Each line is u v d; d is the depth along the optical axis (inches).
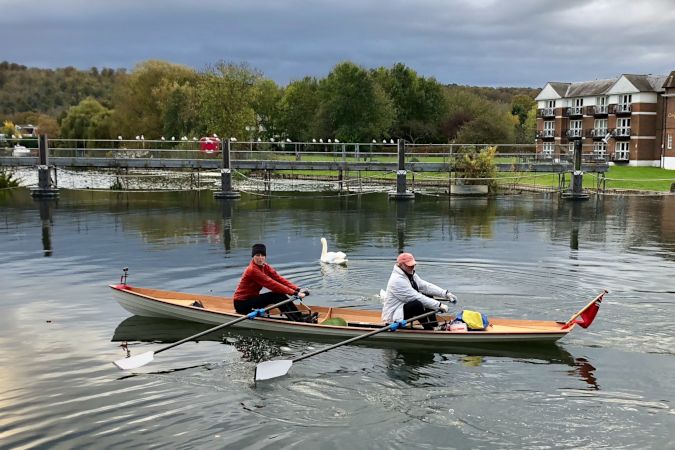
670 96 2343.8
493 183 1412.4
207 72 2139.5
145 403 279.7
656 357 333.7
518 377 309.6
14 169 2167.8
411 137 3083.2
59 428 256.4
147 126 2623.0
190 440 247.4
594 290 472.7
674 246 687.7
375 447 243.3
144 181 1852.9
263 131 2741.1
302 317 386.6
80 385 298.5
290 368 322.3
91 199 1263.5
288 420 264.5
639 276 522.3
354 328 363.6
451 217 978.1
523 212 1052.5
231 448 241.8
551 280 507.5
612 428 257.9
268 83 2758.4
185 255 625.9
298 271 544.4
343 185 1695.4
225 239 737.6
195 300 421.7
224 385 300.5
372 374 315.0
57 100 5565.9
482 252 645.3
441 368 322.7
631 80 2503.7
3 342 357.7
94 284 496.4
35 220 917.8
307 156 1489.9
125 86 2815.0
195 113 2281.0
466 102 3223.4
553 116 3002.0
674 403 279.7
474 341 357.1
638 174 1980.8
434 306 364.2
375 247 679.7
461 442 247.3
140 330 383.6
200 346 355.9
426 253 637.9
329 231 811.4
